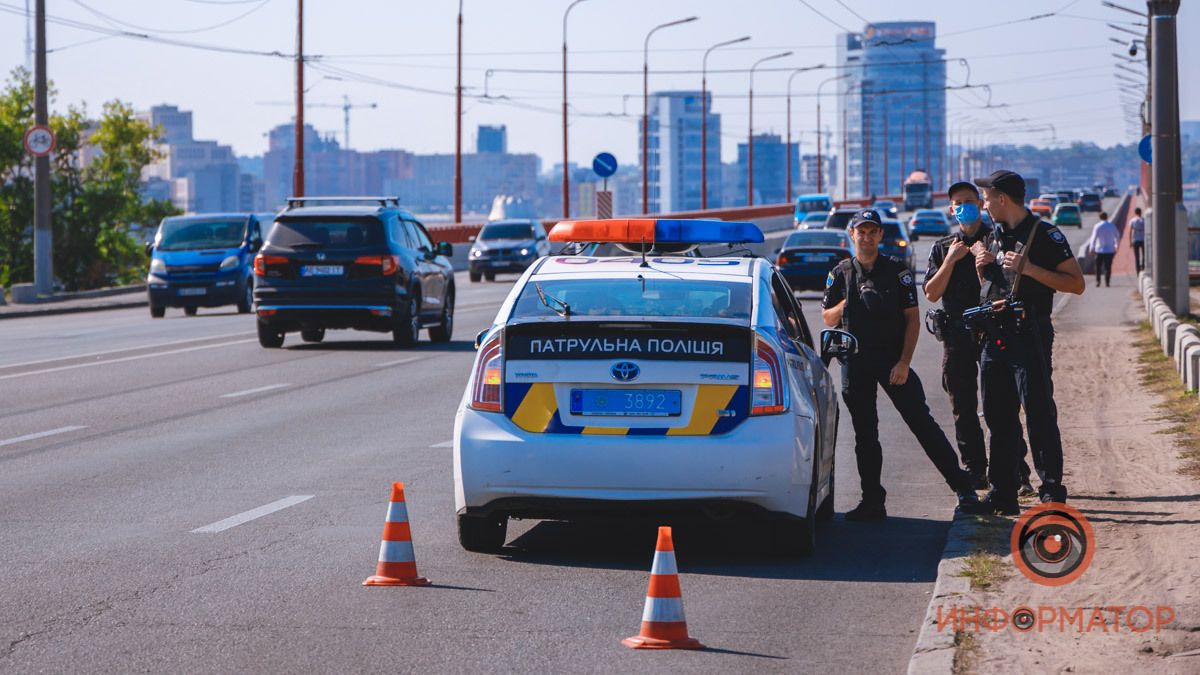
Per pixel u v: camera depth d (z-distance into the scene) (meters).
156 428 20.11
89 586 10.75
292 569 11.35
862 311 13.49
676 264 12.72
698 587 10.84
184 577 11.06
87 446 18.41
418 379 26.47
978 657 8.65
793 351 12.00
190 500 14.56
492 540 11.98
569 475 11.33
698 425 11.34
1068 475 15.50
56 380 26.34
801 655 8.97
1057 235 12.91
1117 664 8.45
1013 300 13.01
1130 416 20.69
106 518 13.57
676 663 8.76
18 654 8.89
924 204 181.50
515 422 11.52
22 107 92.56
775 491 11.30
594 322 11.45
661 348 11.39
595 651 9.01
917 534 12.93
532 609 10.09
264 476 16.06
